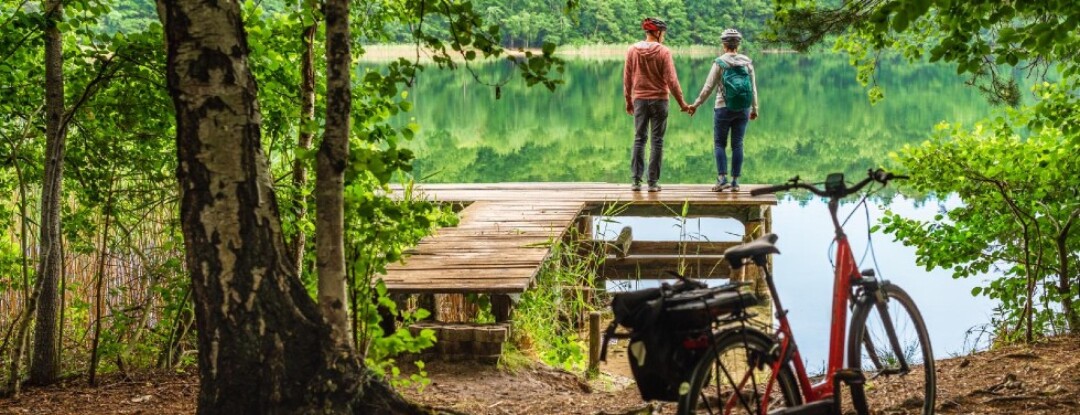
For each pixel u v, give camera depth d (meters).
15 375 6.46
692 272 13.43
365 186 6.16
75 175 7.43
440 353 7.55
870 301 4.13
